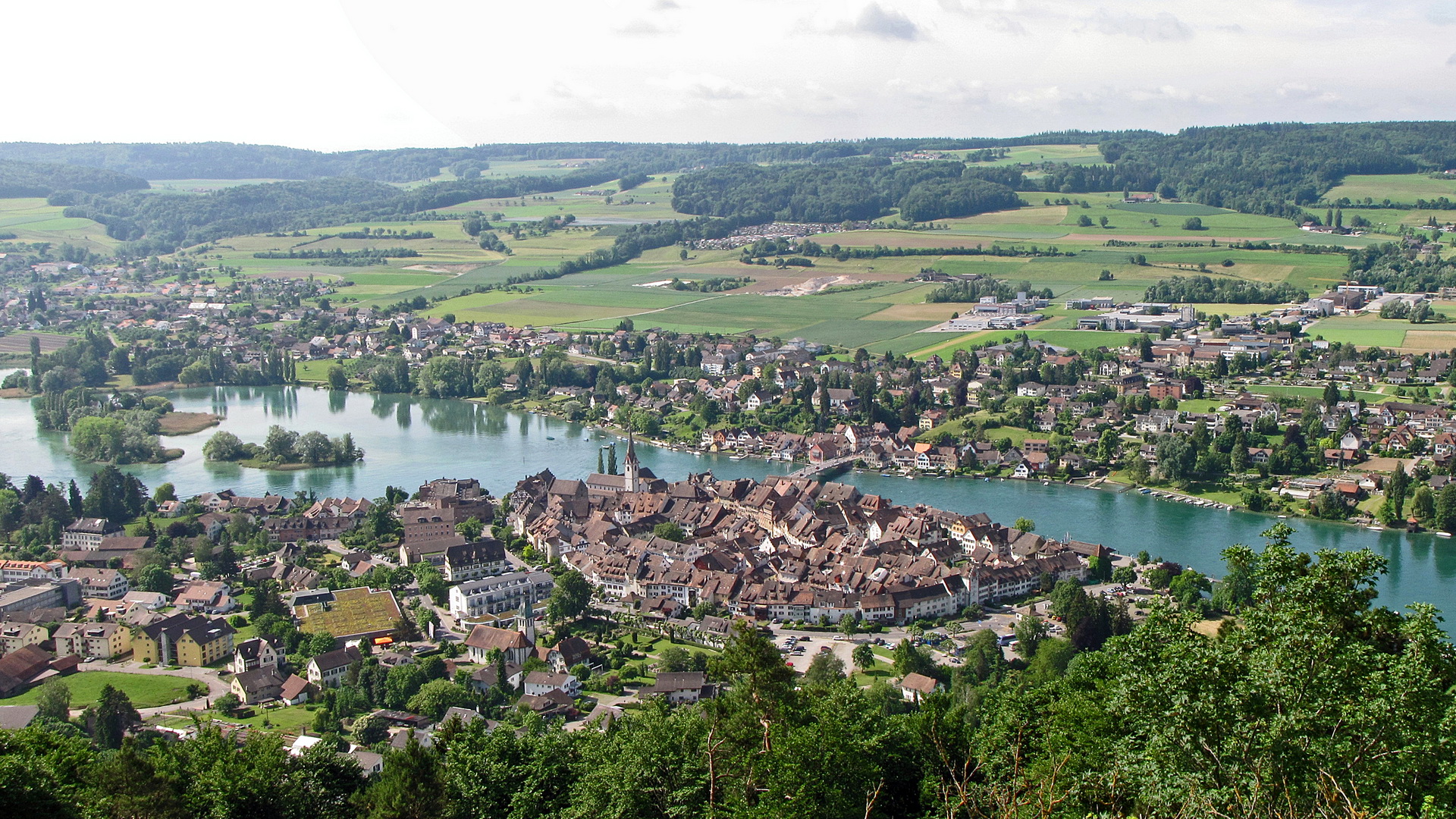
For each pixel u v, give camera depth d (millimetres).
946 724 152750
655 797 146625
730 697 161750
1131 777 114062
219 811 152000
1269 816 102500
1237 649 120812
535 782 157500
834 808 135750
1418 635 118438
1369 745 107750
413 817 150125
